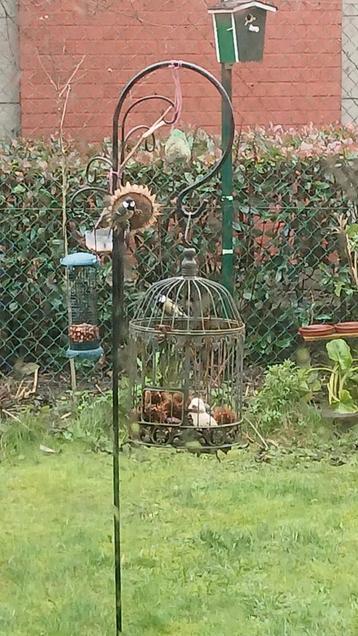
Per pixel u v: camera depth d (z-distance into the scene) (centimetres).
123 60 714
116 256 266
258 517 385
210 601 311
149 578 328
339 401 495
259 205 576
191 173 565
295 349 583
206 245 570
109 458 463
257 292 580
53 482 429
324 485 422
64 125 714
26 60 714
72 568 336
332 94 735
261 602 310
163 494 411
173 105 335
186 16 713
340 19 728
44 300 576
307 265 581
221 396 330
